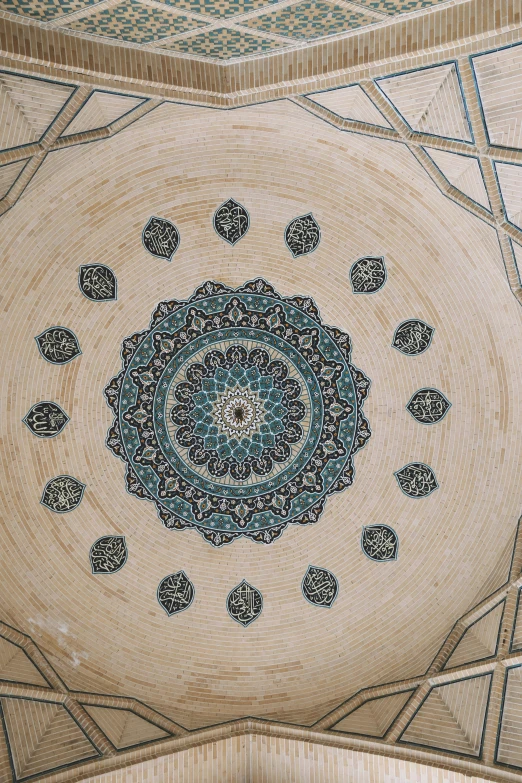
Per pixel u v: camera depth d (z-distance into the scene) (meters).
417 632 9.86
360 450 10.66
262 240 10.19
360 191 9.50
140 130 8.70
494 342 9.69
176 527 10.66
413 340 10.25
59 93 7.48
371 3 6.70
